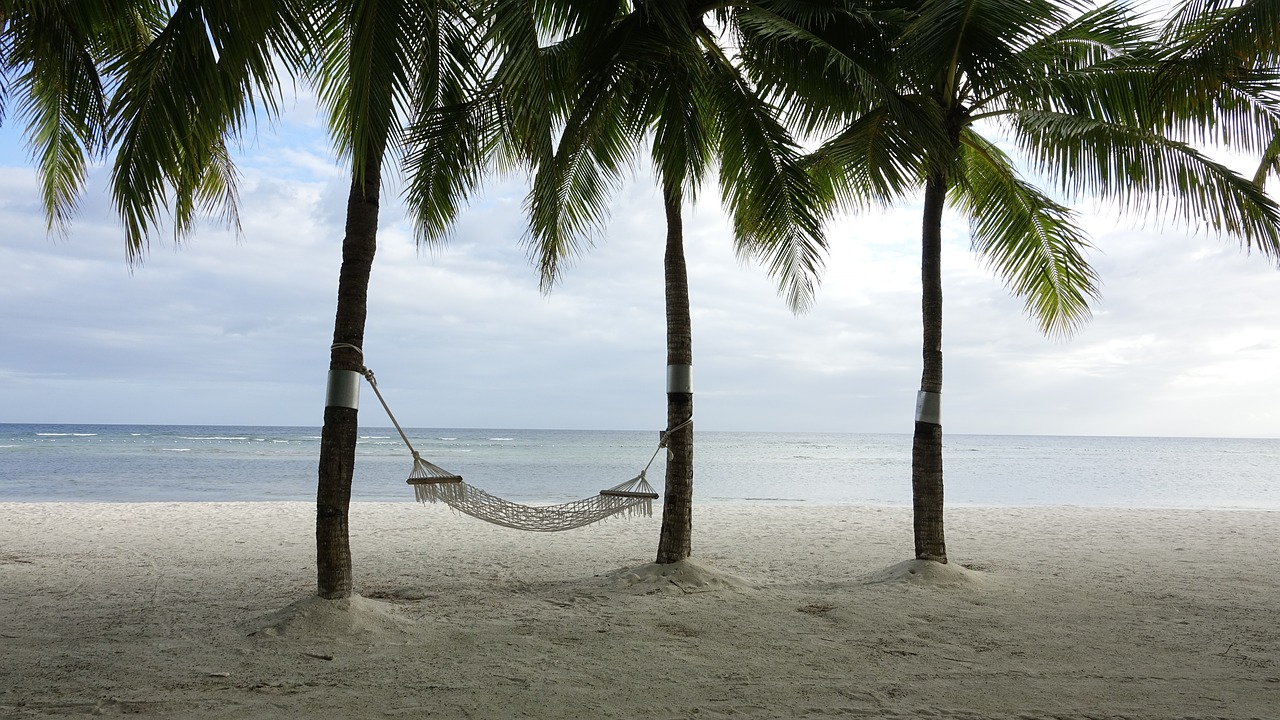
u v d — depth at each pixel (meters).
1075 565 7.65
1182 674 4.12
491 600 5.77
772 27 5.67
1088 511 13.16
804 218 6.23
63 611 5.34
